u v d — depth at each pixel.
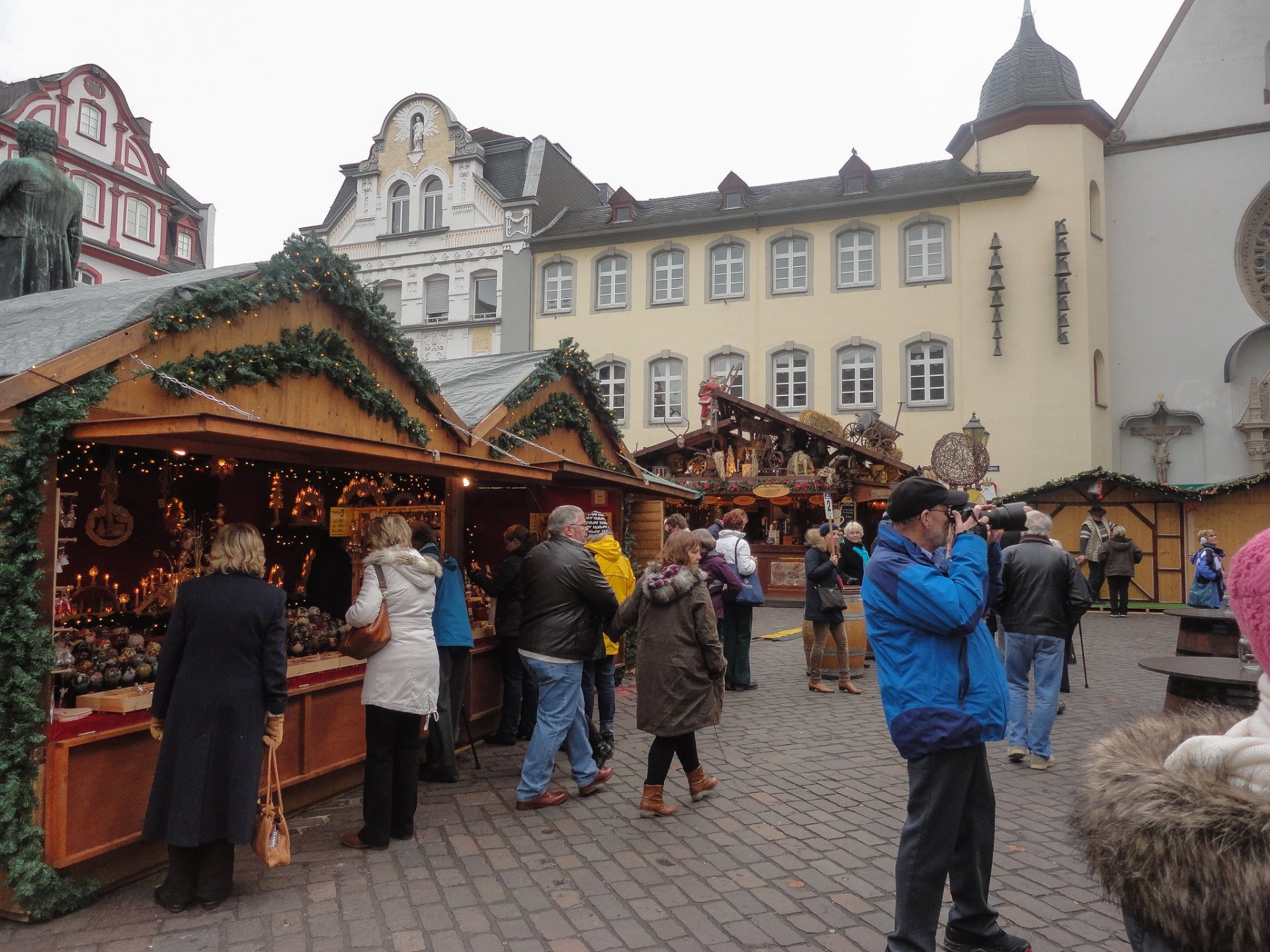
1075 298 24.14
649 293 28.30
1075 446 23.75
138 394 4.52
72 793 3.96
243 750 3.91
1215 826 1.58
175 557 7.30
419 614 4.80
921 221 25.73
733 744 6.99
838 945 3.61
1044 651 6.25
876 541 3.45
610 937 3.67
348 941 3.63
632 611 5.39
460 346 29.91
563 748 7.11
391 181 30.97
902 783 5.93
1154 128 25.52
